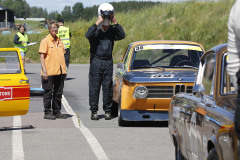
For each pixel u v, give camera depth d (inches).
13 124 800.3
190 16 2733.8
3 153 585.3
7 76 716.0
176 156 512.1
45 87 849.5
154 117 757.9
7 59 719.1
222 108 355.9
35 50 2706.7
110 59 848.3
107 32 844.6
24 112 732.0
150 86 751.1
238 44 272.7
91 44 848.9
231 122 321.4
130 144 640.4
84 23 2994.6
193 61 839.7
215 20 2630.4
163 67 832.3
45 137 685.3
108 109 859.4
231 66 276.8
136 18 2898.6
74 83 1481.3
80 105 1039.6
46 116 855.1
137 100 751.1
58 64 846.5
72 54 2689.5
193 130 418.9
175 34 2630.4
